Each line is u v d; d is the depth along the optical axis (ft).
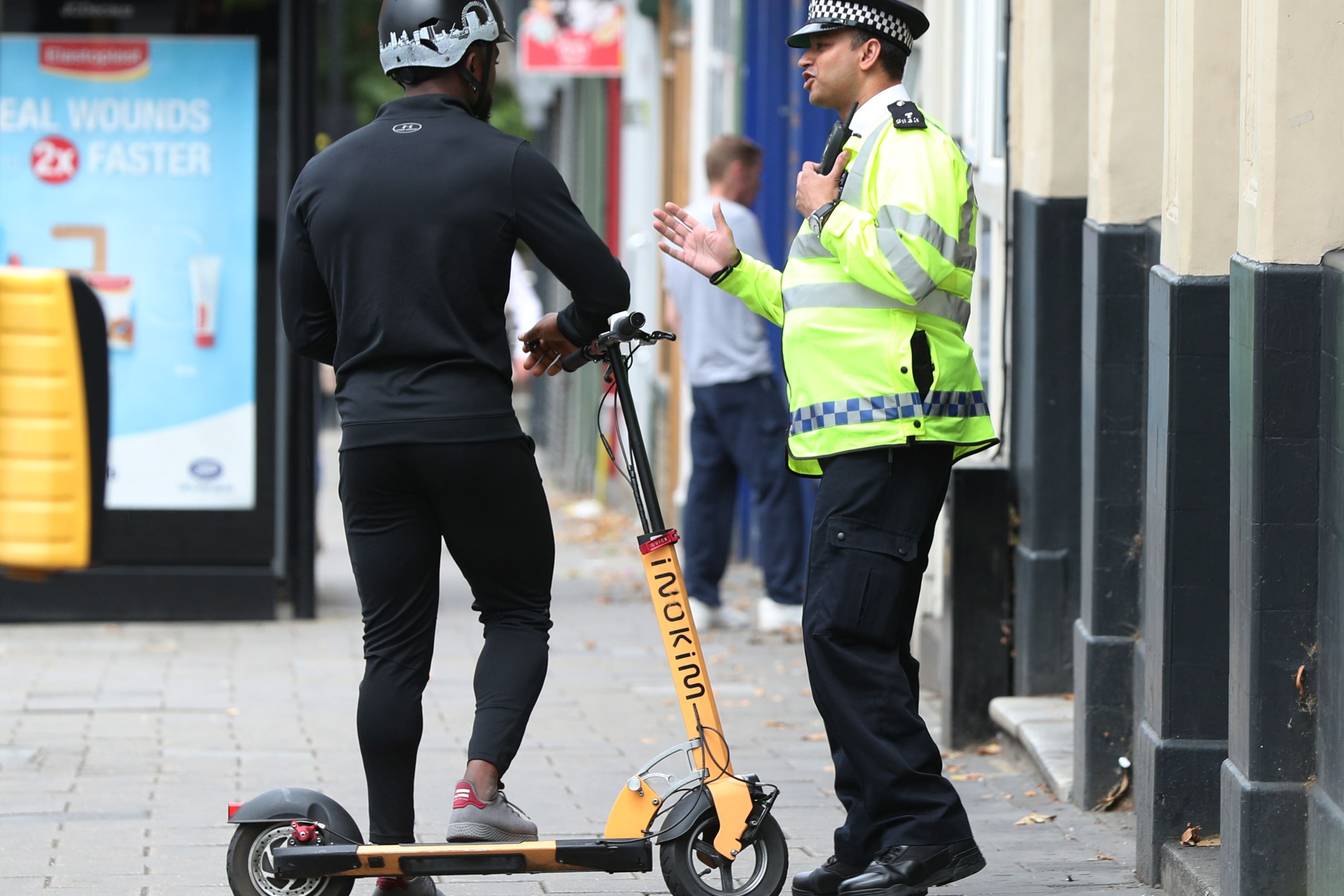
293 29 116.16
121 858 60.85
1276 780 49.26
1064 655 78.02
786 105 135.74
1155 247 65.00
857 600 51.16
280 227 117.19
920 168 50.06
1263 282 48.21
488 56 52.37
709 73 163.53
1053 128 75.87
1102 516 66.64
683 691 50.85
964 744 79.30
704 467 114.11
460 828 49.55
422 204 49.62
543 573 52.31
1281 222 48.08
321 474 224.53
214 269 116.88
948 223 49.75
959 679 79.10
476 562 51.52
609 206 235.81
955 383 51.83
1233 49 55.06
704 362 112.47
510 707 51.03
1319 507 48.62
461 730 84.33
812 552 52.24
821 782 73.97
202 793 71.26
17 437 71.51
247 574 118.01
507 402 50.98
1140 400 66.33
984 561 79.10
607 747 81.00
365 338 50.16
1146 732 57.98
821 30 52.60
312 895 50.39
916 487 51.75
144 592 117.39
